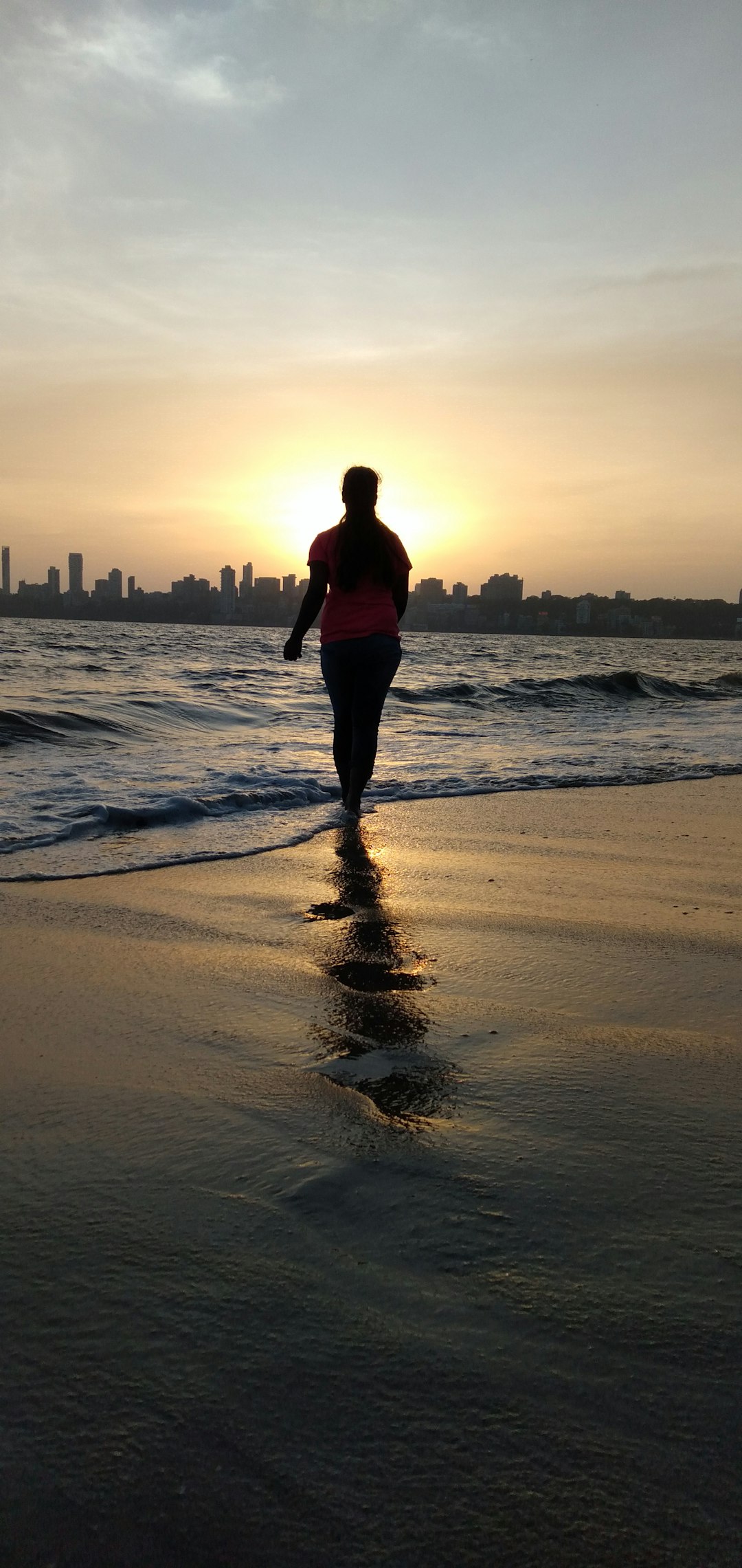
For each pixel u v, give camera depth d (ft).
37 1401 3.07
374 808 15.11
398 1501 2.74
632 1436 2.96
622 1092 5.40
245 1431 2.97
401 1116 5.07
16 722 22.26
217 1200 4.23
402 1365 3.23
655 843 12.86
